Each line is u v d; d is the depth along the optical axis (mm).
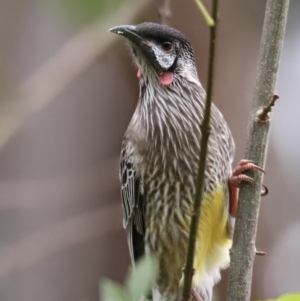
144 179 8523
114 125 11648
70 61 9586
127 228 9125
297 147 12320
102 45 9625
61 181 11227
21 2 11141
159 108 8391
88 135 11609
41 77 9445
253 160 6988
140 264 4848
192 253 6035
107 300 4570
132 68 11383
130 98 11641
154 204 8562
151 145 8352
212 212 8305
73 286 11023
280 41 6941
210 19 5035
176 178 8266
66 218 11148
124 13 8273
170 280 8922
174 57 8555
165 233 8602
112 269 11219
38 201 11023
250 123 7027
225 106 11430
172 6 10922
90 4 4957
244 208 6984
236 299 6875
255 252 7320
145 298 5156
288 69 12578
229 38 11703
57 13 5047
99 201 11383
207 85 5480
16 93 8992
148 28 8492
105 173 11477
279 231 12047
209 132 5668
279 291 11695
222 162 8359
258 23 11859
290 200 12109
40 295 10828
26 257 10617
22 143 11359
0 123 8711
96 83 11602
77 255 11133
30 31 11148
